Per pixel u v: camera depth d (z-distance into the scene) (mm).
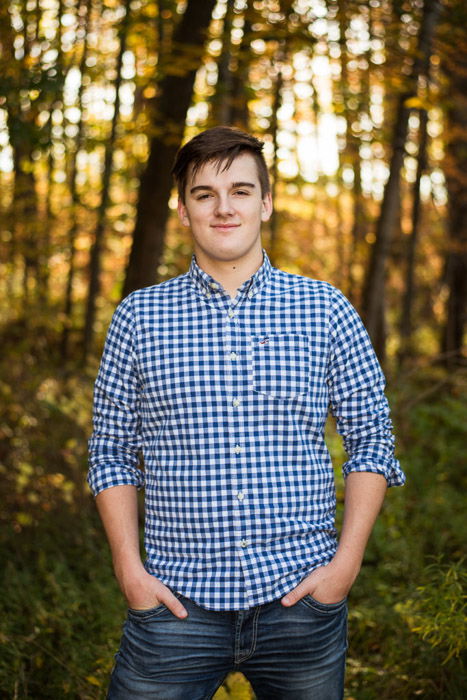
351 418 1836
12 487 3803
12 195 6949
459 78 7324
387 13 5059
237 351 1738
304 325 1782
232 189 1779
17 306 6883
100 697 2566
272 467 1718
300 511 1729
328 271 9734
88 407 4293
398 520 3975
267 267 1828
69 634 2803
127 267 5000
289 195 9336
